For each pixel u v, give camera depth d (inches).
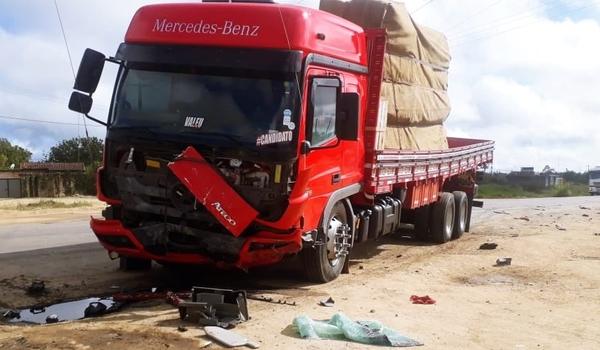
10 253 437.7
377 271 411.2
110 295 316.2
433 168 529.7
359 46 386.0
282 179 295.6
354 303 310.2
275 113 298.8
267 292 331.0
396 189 471.2
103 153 321.7
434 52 550.9
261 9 311.6
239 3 318.0
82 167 1941.4
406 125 506.0
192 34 314.5
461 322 288.2
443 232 561.9
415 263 446.9
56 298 306.5
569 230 659.4
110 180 319.3
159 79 315.0
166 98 312.0
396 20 460.4
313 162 317.1
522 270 426.0
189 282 351.9
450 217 580.4
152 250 311.3
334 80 333.1
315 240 327.6
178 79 312.0
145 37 321.4
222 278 365.7
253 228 300.7
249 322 260.1
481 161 694.5
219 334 234.4
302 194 302.7
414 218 565.3
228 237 299.3
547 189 2325.3
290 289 340.8
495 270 427.5
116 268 383.2
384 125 420.5
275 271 389.4
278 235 299.7
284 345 231.3
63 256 425.4
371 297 326.6
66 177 1798.7
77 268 380.5
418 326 274.5
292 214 298.0
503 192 2091.5
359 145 386.9
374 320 273.1
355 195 403.2
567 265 439.5
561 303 336.5
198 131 301.9
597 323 297.7
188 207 302.2
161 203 308.0
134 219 317.7
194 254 306.8
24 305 293.0
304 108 303.6
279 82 301.9
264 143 295.1
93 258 418.6
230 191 294.5
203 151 300.2
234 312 258.7
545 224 733.3
